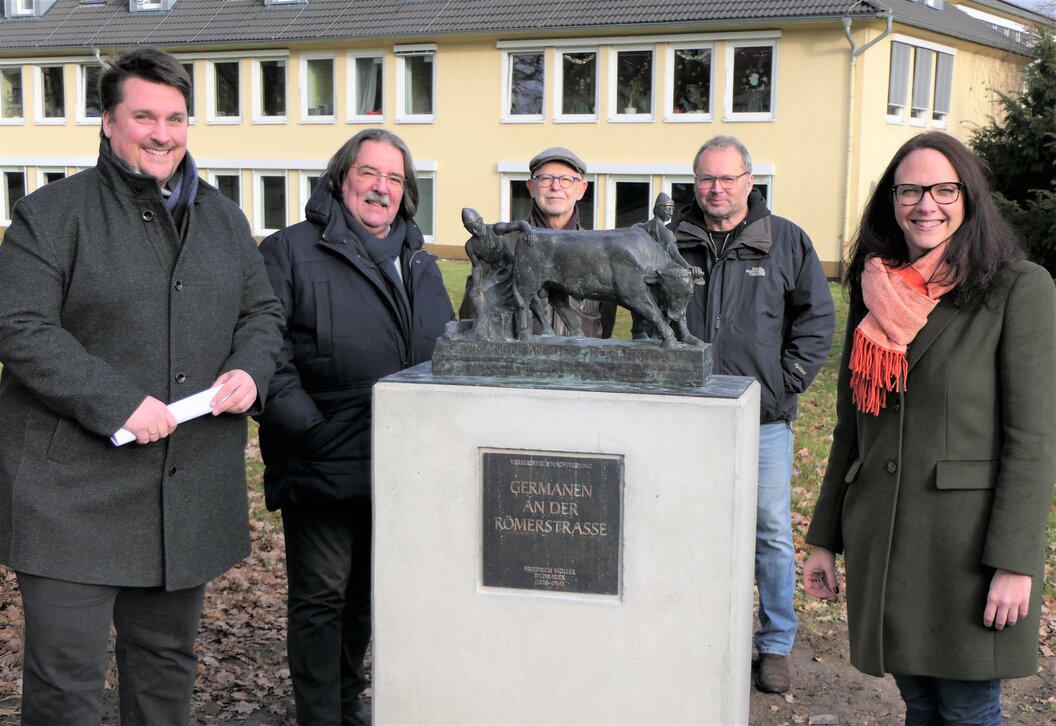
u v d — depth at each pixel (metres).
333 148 22.88
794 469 7.38
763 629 4.30
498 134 21.22
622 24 19.62
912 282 2.74
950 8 22.62
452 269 18.31
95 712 2.85
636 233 2.96
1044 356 2.59
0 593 5.12
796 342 4.08
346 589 3.77
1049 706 4.13
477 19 21.06
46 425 2.75
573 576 2.88
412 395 2.90
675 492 2.78
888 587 2.76
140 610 3.03
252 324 3.08
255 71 23.39
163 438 2.85
